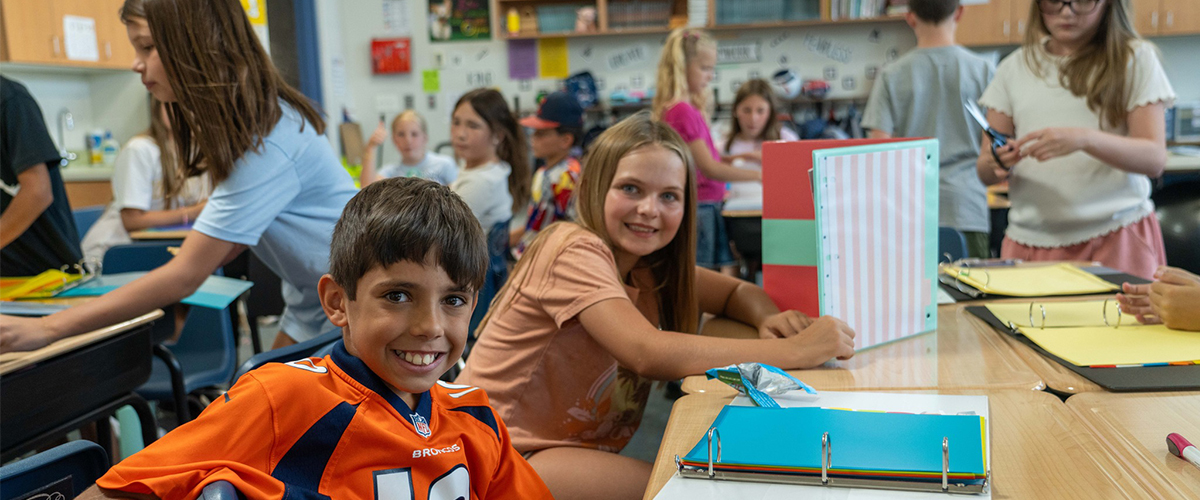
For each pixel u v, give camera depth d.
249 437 0.77
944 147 2.86
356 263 0.82
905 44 6.01
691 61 3.42
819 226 1.25
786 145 1.37
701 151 3.35
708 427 0.95
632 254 1.45
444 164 4.71
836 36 6.09
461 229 0.84
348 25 6.55
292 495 0.76
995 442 0.85
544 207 2.97
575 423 1.34
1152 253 2.03
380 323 0.82
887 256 1.33
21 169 2.22
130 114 5.28
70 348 1.38
